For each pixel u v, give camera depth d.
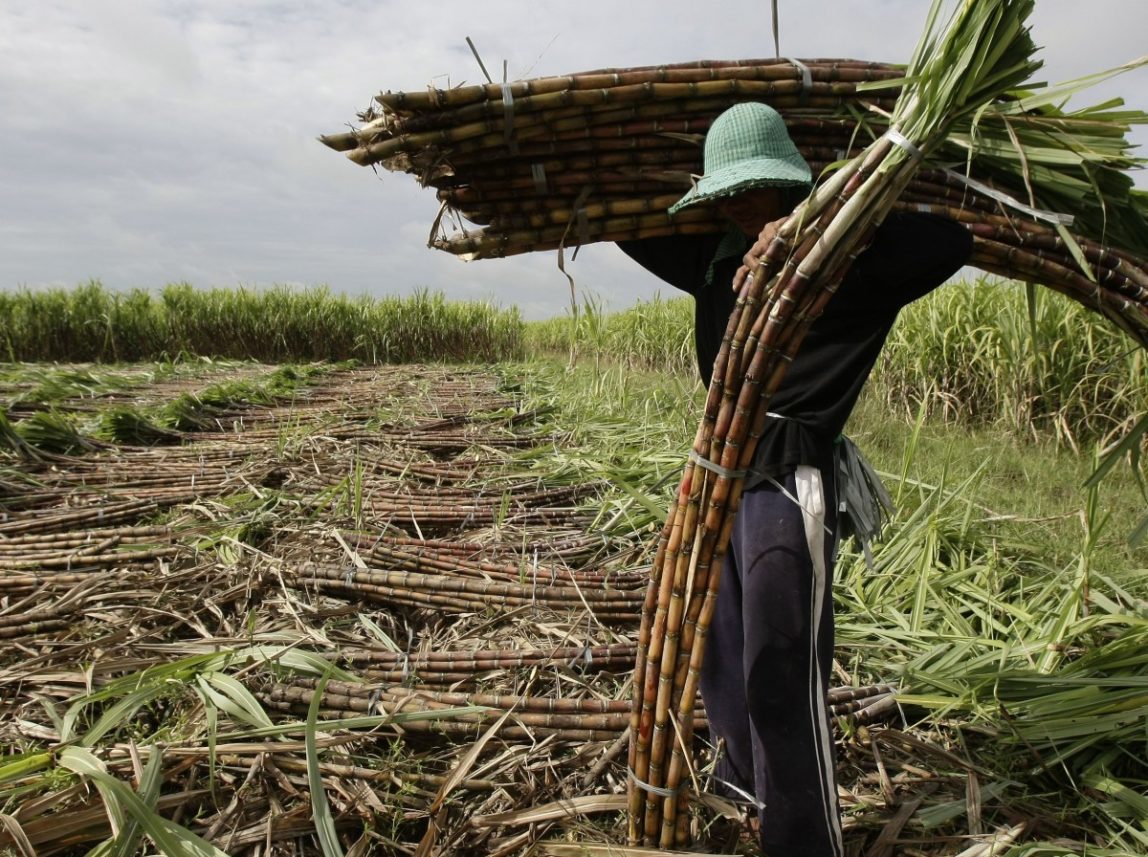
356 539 3.70
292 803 1.96
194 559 3.43
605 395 8.25
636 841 1.81
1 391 8.41
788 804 1.69
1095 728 2.16
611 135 1.77
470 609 3.09
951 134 1.64
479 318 18.66
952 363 7.30
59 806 1.83
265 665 2.48
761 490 1.70
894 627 2.99
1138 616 2.77
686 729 1.67
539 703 2.32
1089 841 1.92
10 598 3.17
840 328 1.64
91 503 4.39
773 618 1.65
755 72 1.80
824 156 1.90
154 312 16.77
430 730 2.26
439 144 1.71
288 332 17.50
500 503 4.47
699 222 1.85
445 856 1.83
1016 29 1.31
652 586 1.69
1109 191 1.76
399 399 8.85
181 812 1.90
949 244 1.58
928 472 4.95
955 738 2.33
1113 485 4.99
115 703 2.34
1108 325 5.93
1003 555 3.66
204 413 7.27
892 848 1.90
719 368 1.52
